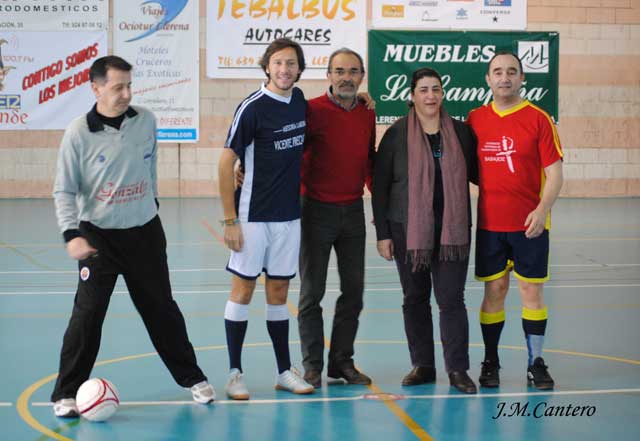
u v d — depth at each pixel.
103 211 4.37
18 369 5.32
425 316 5.10
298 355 5.75
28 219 13.74
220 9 16.48
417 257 4.87
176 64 16.55
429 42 16.84
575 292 8.14
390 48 16.80
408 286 5.07
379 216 5.08
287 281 4.90
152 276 4.53
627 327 6.59
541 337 5.02
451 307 4.96
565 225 13.42
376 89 16.86
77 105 16.42
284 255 4.85
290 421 4.34
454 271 4.94
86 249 4.14
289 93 4.75
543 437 4.08
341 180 5.01
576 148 17.33
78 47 16.31
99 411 4.30
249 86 16.69
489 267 4.99
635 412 4.47
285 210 4.80
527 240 4.92
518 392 4.86
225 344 6.05
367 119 5.07
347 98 4.96
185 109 16.66
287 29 16.62
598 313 7.13
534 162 4.90
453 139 4.93
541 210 4.80
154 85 16.53
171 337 4.64
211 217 14.01
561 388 4.93
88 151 4.30
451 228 4.87
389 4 16.75
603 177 17.42
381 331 6.48
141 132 4.41
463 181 4.91
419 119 5.01
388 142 5.04
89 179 4.33
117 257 4.44
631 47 17.19
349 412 4.49
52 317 6.96
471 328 6.55
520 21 17.00
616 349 5.89
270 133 4.67
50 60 16.27
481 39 16.91
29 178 16.47
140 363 5.50
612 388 4.92
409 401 4.69
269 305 4.93
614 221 13.87
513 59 4.87
